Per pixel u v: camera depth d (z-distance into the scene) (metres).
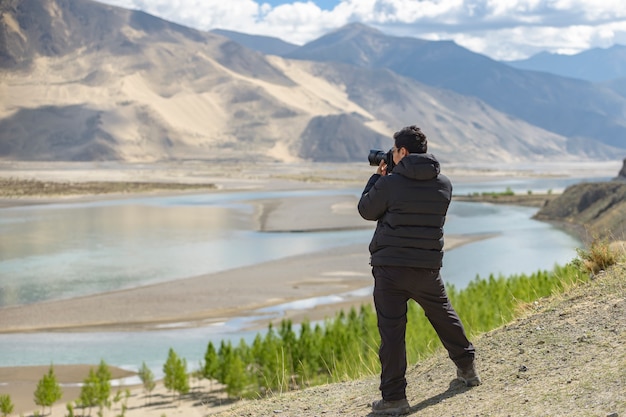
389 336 6.55
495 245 76.44
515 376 6.71
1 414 25.56
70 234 83.31
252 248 72.19
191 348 35.81
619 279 8.67
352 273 57.03
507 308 14.69
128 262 62.41
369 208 6.53
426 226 6.43
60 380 31.17
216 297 47.66
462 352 6.78
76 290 49.81
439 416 6.21
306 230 88.69
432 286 6.54
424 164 6.35
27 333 38.78
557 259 65.31
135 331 39.22
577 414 5.31
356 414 6.94
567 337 7.30
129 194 155.00
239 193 161.12
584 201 105.25
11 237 80.00
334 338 25.02
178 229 89.25
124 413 26.28
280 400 8.27
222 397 28.45
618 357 6.26
